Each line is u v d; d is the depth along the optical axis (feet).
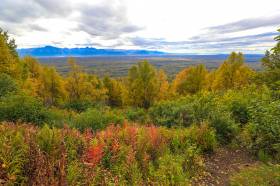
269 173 18.56
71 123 33.04
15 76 68.90
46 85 96.99
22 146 15.24
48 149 16.69
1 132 17.21
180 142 25.27
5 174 13.04
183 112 36.52
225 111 33.55
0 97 40.24
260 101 29.09
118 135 22.72
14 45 79.97
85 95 99.55
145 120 43.32
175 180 17.63
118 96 136.26
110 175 16.69
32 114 33.42
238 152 25.73
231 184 18.17
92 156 16.80
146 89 97.40
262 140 24.61
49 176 13.48
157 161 20.06
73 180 13.97
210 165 22.26
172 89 115.55
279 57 51.70
